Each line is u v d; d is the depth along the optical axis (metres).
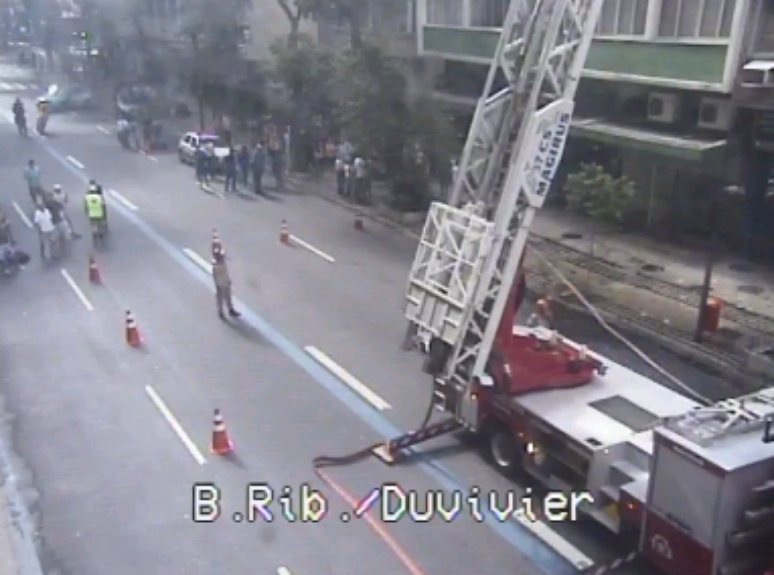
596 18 12.32
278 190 32.41
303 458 13.54
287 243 25.56
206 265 23.41
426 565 10.99
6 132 45.25
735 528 9.30
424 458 13.52
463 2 30.02
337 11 35.09
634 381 13.27
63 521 11.98
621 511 10.61
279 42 34.62
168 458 13.55
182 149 37.56
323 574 10.82
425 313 13.21
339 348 17.86
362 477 12.99
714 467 9.16
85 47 56.56
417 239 26.11
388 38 30.80
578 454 11.27
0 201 30.33
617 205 21.56
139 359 17.33
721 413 10.07
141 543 11.48
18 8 82.12
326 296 21.02
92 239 25.73
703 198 24.34
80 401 15.53
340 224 27.78
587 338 18.33
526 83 12.86
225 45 40.53
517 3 13.12
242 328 18.95
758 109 21.77
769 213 22.92
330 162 35.56
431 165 28.30
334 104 32.44
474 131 13.31
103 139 43.53
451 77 32.75
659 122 24.50
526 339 13.55
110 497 12.52
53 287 21.64
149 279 22.23
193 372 16.70
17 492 12.68
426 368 13.48
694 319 18.95
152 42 48.47
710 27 21.20
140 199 30.97
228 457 13.56
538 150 12.28
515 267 12.48
